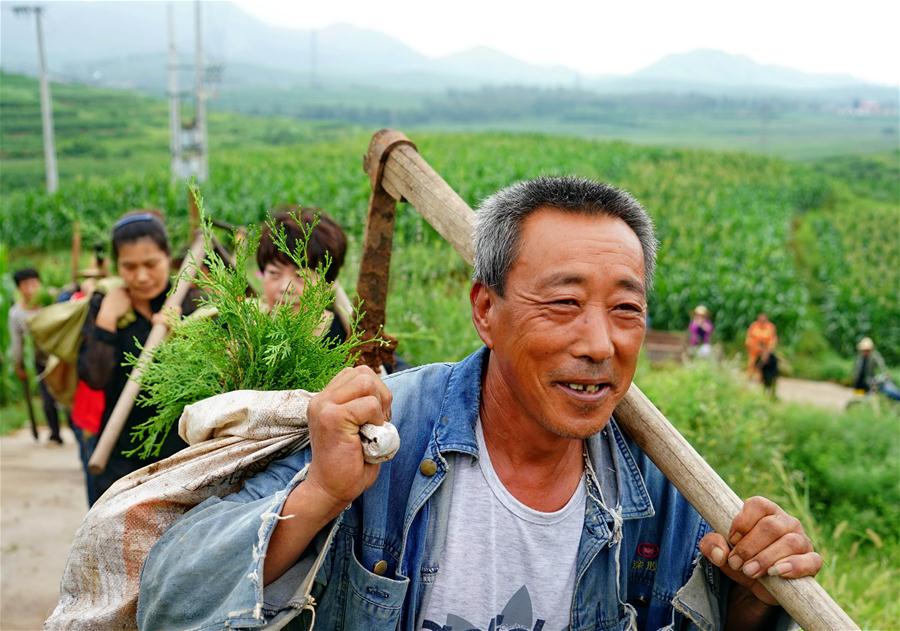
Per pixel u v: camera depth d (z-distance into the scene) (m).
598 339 1.34
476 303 1.52
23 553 5.34
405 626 1.48
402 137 2.06
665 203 35.72
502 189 1.48
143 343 3.46
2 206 26.62
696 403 8.30
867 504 8.44
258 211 26.06
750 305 20.42
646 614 1.61
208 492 1.46
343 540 1.49
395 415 1.54
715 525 1.45
